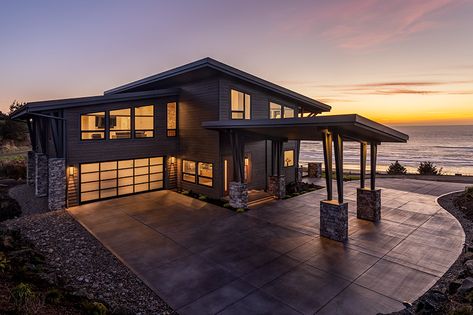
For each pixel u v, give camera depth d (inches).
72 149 520.4
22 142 1446.9
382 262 297.1
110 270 279.9
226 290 243.0
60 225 419.8
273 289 244.4
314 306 218.2
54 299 184.5
